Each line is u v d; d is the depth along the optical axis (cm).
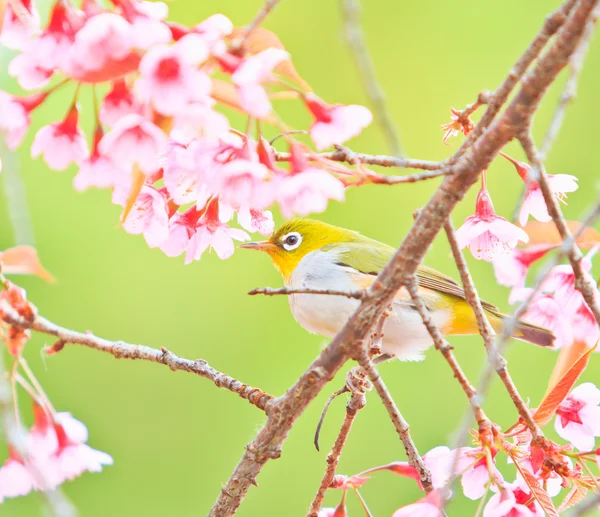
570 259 270
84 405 287
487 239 272
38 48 246
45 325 271
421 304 269
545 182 269
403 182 267
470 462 271
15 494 270
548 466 270
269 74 237
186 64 235
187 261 272
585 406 271
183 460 287
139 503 286
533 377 287
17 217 270
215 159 267
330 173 268
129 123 246
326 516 272
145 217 270
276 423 271
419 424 287
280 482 287
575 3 268
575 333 273
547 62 267
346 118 262
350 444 287
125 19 243
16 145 268
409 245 269
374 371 270
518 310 263
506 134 268
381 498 286
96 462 271
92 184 268
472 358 287
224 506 271
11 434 267
